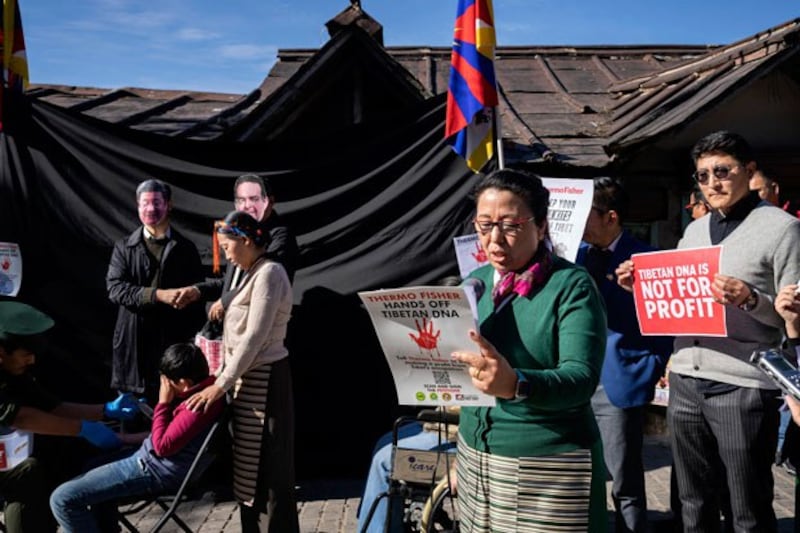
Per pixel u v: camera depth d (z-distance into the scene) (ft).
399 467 11.57
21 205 17.54
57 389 17.74
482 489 7.61
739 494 10.30
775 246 9.73
